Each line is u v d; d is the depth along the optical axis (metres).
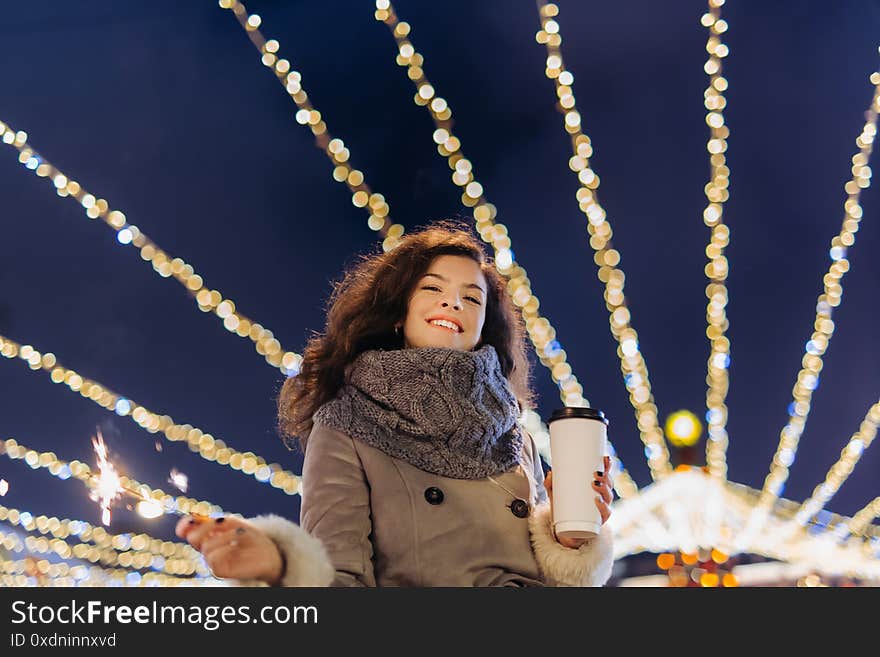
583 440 2.24
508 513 2.39
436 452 2.37
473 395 2.43
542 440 5.65
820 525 5.86
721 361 6.33
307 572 1.86
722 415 6.29
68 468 5.55
